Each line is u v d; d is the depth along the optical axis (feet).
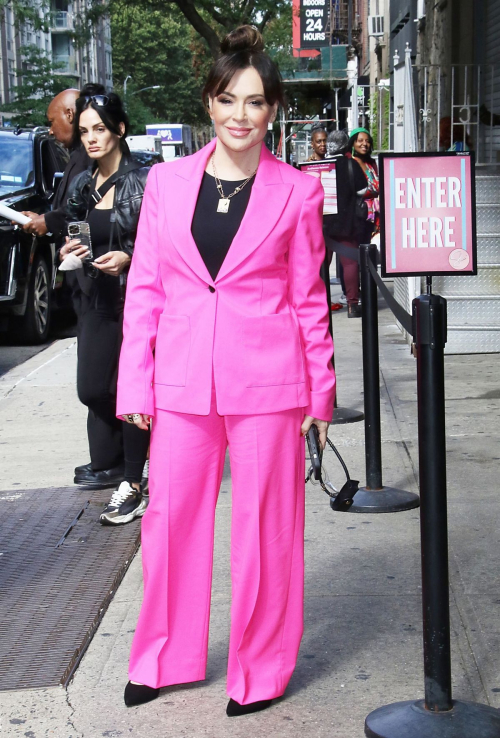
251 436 9.26
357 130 33.04
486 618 11.46
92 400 16.51
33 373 27.84
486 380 23.89
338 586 12.57
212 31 84.17
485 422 20.24
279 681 9.74
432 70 47.93
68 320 40.14
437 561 8.69
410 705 9.15
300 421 9.57
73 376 27.14
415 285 26.91
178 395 9.29
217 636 11.30
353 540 14.21
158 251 9.55
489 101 45.57
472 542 13.84
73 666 10.73
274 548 9.48
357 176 32.22
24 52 122.52
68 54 231.09
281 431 9.36
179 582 9.77
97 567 13.67
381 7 89.04
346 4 116.37
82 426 21.72
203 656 10.03
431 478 8.52
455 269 8.87
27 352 32.89
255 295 9.22
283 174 9.37
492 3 44.75
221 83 8.91
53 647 11.20
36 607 12.35
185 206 9.25
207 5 82.94
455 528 14.40
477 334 26.89
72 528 15.31
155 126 160.04
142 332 9.59
